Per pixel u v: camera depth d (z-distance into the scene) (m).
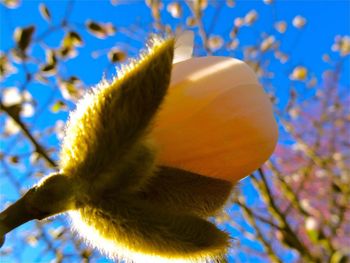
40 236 0.30
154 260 0.09
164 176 0.09
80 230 0.09
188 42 0.10
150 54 0.09
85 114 0.09
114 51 0.27
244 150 0.09
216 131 0.09
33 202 0.09
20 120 0.26
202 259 0.09
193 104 0.09
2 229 0.08
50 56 0.29
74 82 0.30
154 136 0.09
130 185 0.09
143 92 0.09
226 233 0.09
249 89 0.09
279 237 0.28
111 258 0.09
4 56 0.28
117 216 0.09
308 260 0.27
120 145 0.09
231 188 0.10
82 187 0.09
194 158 0.09
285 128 0.38
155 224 0.09
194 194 0.09
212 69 0.09
